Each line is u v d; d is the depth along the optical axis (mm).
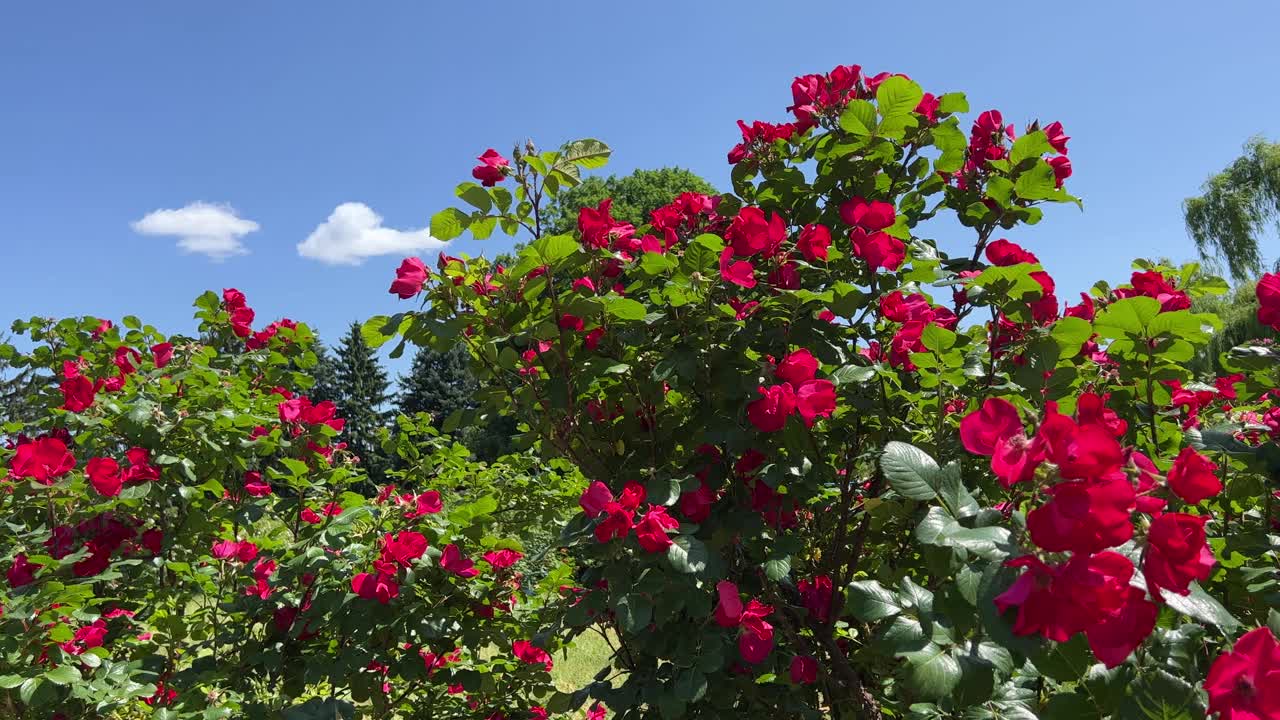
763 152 3029
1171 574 1153
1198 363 5938
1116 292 2521
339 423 3338
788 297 2271
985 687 1382
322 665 2789
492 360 2297
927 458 1453
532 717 3377
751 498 2381
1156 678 1360
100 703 2547
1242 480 2141
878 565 2836
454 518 2936
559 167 2326
